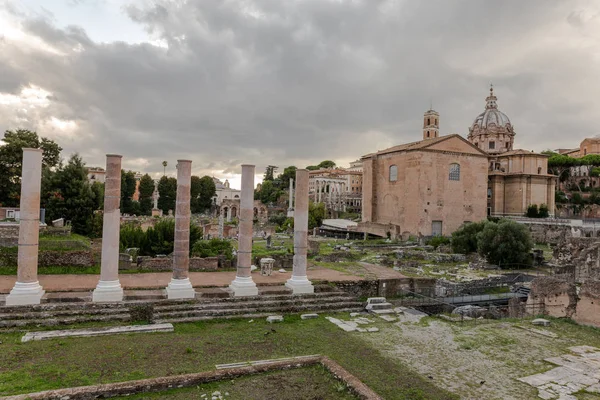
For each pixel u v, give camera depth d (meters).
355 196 150.00
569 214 103.00
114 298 21.70
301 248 26.41
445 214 76.44
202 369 14.83
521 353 18.47
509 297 33.41
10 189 58.12
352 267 37.72
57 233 39.47
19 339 17.28
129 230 37.75
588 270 37.50
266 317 22.59
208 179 147.12
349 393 13.08
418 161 74.69
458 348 18.89
